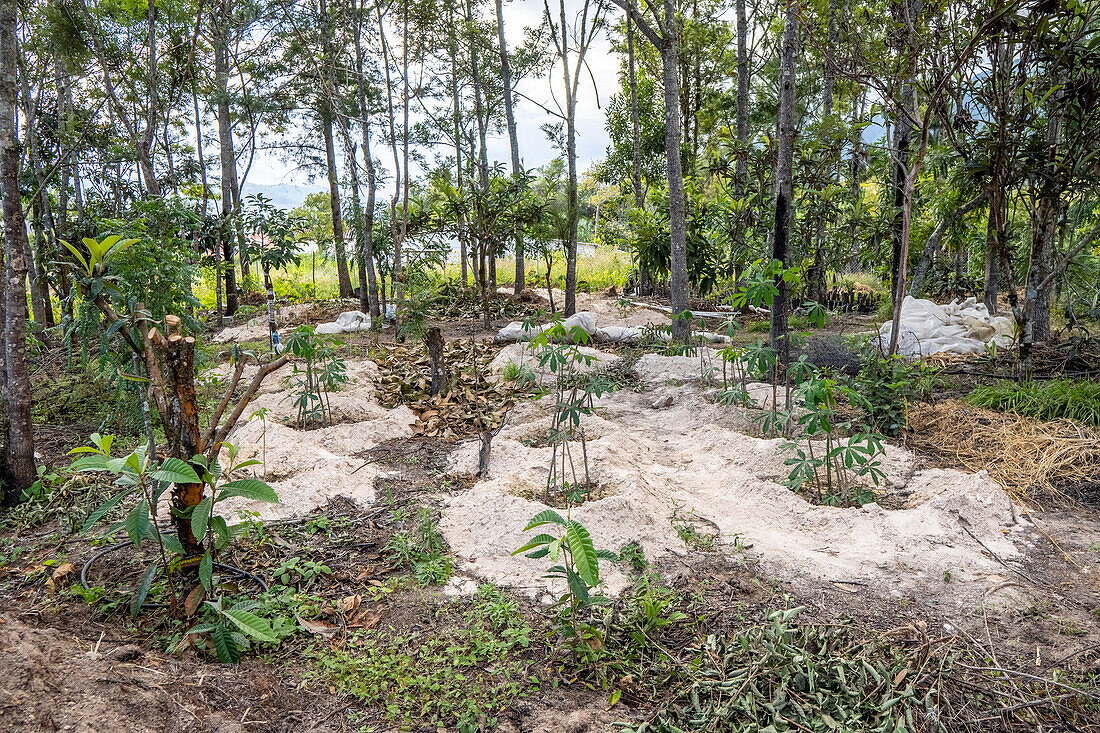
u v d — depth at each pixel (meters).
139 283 4.54
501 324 11.72
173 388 2.84
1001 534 3.74
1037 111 6.30
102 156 8.81
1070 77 6.13
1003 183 6.47
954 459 4.87
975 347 8.12
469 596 3.18
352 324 11.50
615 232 16.48
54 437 5.51
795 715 2.35
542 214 11.29
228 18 9.76
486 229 11.09
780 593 3.16
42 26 7.18
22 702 2.08
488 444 4.79
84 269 3.53
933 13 5.81
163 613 2.94
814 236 12.05
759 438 5.29
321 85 11.16
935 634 2.85
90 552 3.58
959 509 3.84
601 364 7.65
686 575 3.30
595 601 2.74
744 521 3.98
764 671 2.49
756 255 11.88
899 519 3.83
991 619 2.97
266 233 12.88
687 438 5.41
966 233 11.32
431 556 3.51
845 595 3.15
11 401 4.21
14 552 3.58
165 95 9.59
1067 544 3.66
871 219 11.00
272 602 2.97
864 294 12.45
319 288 17.66
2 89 4.09
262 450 4.93
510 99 14.73
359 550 3.62
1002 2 5.38
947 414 5.58
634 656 2.72
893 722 2.28
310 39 10.67
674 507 4.07
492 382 7.14
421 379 6.97
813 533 3.86
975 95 6.27
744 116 13.62
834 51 6.44
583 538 2.67
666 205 12.90
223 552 3.46
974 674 2.60
